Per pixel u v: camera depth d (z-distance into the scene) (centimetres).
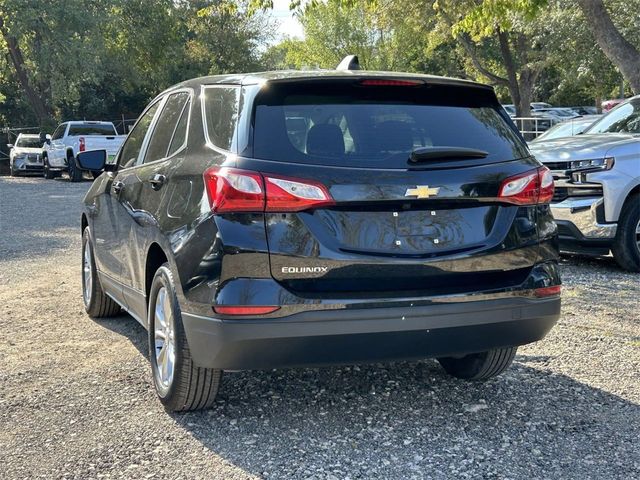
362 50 5216
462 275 405
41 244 1142
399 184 391
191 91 495
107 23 3609
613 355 553
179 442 409
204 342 391
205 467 378
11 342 609
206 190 400
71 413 452
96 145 2588
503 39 3397
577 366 530
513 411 450
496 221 415
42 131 3528
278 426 429
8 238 1214
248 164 387
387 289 392
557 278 432
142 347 592
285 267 379
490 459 386
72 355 572
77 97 3928
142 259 491
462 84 438
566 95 5631
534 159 441
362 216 388
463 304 400
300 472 372
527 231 422
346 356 391
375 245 389
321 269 382
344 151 397
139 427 429
